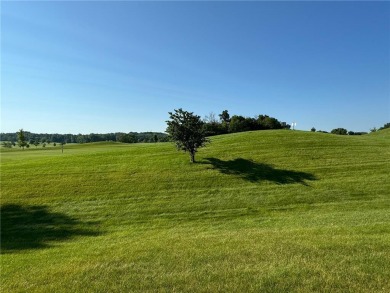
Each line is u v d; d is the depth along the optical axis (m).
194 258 7.73
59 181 24.50
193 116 26.83
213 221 16.20
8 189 23.02
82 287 6.35
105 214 18.02
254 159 28.58
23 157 43.56
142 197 20.66
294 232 10.52
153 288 6.12
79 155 36.09
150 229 15.32
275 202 18.83
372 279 6.05
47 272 7.59
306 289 5.77
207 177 23.83
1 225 16.75
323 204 18.12
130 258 8.09
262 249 8.16
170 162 28.25
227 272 6.67
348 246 7.98
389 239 8.59
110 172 26.30
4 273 8.09
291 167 25.98
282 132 42.44
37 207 19.47
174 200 19.88
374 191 19.94
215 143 36.72
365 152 29.95
